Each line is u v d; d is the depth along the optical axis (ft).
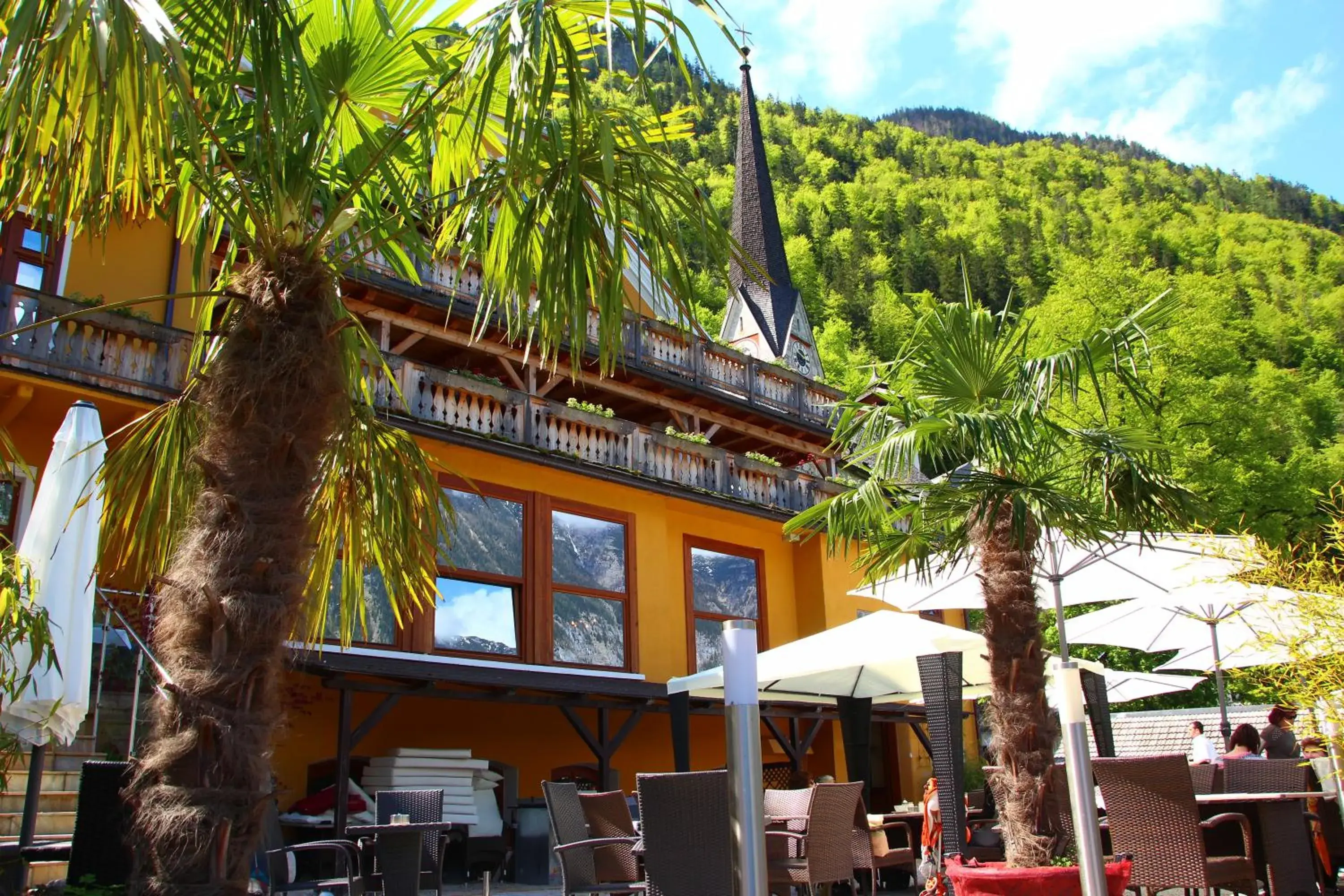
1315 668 20.11
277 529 14.02
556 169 16.81
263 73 14.69
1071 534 26.14
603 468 52.49
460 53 17.90
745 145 143.43
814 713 55.21
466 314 55.11
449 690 42.34
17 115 11.88
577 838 24.16
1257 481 108.58
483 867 43.83
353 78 18.31
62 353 38.34
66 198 15.85
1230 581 23.59
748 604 60.64
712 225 16.78
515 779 49.29
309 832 38.34
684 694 34.83
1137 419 104.37
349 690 38.83
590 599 51.65
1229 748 37.83
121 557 20.16
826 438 75.36
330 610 41.14
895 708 57.88
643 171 16.83
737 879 11.87
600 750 46.91
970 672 35.22
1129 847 21.52
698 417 68.64
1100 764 21.79
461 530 47.19
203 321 19.24
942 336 25.85
